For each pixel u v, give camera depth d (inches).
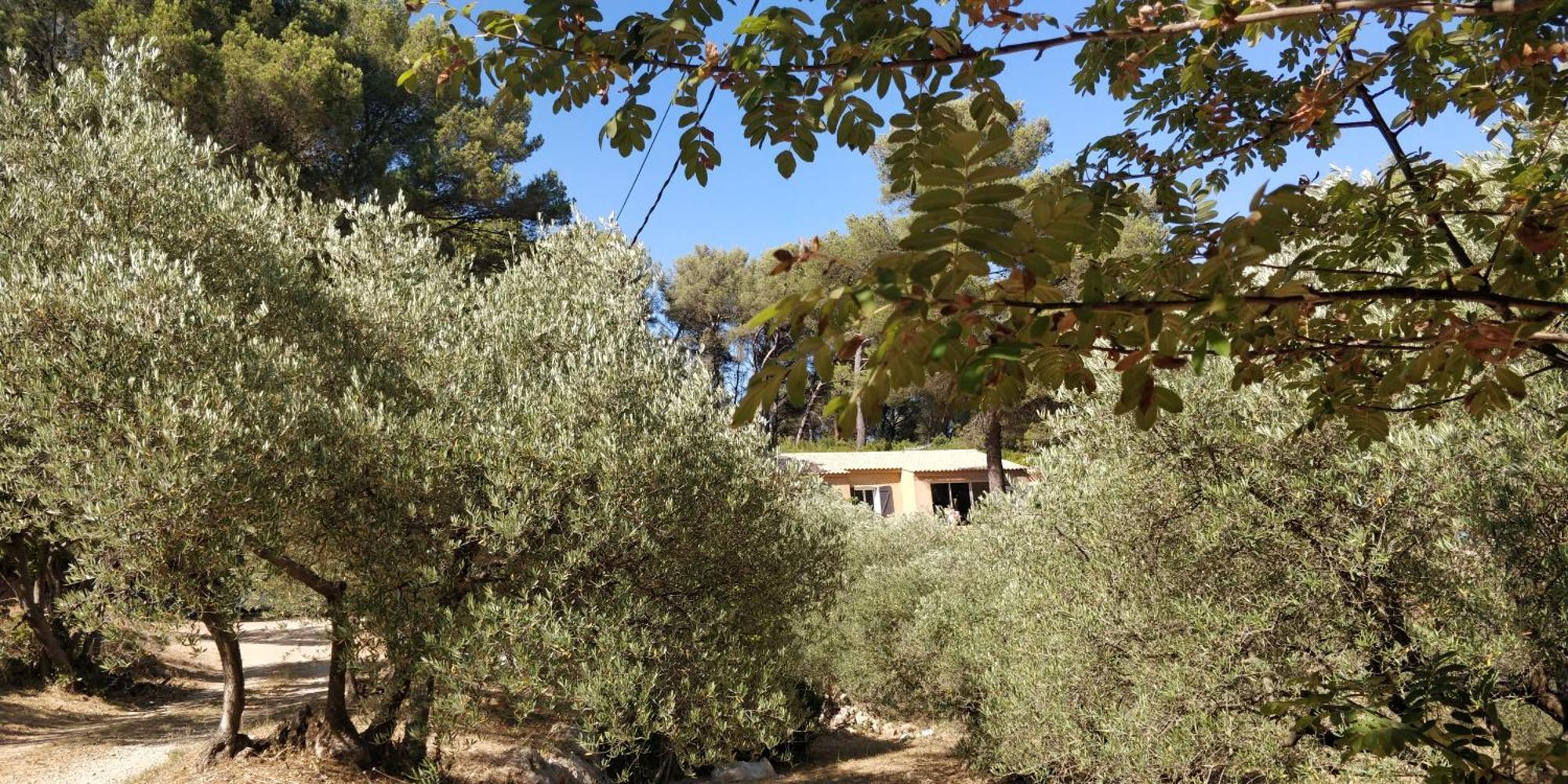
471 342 374.0
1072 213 45.0
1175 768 229.8
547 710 304.5
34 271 283.3
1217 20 56.6
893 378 51.8
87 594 296.5
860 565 625.3
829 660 594.6
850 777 479.8
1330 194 87.0
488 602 296.8
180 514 258.5
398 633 305.4
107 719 503.5
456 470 324.5
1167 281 75.4
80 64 693.3
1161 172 106.6
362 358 368.8
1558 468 193.2
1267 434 225.0
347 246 412.5
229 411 274.4
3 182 345.1
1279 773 218.8
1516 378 82.0
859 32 72.0
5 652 541.0
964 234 45.6
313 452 297.0
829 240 909.8
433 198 892.6
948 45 65.0
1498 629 200.2
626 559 323.6
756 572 363.9
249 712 508.4
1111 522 262.1
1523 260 70.6
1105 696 269.0
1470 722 84.4
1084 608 264.8
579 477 324.5
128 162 341.1
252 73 689.6
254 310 351.3
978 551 450.6
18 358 272.7
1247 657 237.1
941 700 503.5
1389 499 218.2
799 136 78.2
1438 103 93.8
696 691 318.0
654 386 366.6
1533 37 75.4
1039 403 962.1
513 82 82.0
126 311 283.7
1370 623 220.2
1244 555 240.2
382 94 833.5
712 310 1718.8
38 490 273.4
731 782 474.6
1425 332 85.4
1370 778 200.7
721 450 362.0
